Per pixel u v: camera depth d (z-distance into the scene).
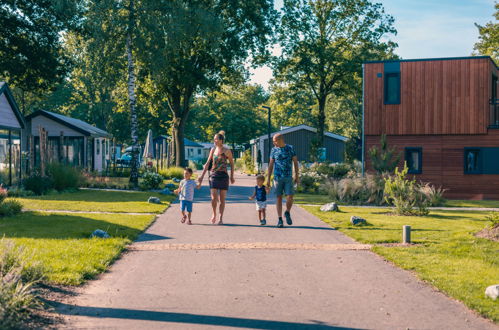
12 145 21.84
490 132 23.80
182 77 37.50
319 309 5.23
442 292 5.93
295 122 73.12
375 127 24.78
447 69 24.11
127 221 11.86
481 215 15.23
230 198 19.58
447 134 24.19
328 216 13.74
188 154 83.94
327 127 78.69
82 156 34.03
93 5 24.92
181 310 5.14
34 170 20.67
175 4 27.52
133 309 5.16
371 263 7.55
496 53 49.50
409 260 7.62
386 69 24.72
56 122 33.94
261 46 40.97
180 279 6.48
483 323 4.83
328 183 23.38
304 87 48.19
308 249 8.66
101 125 67.19
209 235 10.11
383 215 14.88
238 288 6.05
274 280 6.46
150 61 26.38
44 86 37.38
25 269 5.97
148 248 8.65
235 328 4.59
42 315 4.84
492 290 5.60
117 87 39.38
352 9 45.41
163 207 15.57
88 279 6.41
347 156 41.94
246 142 77.88
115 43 26.16
